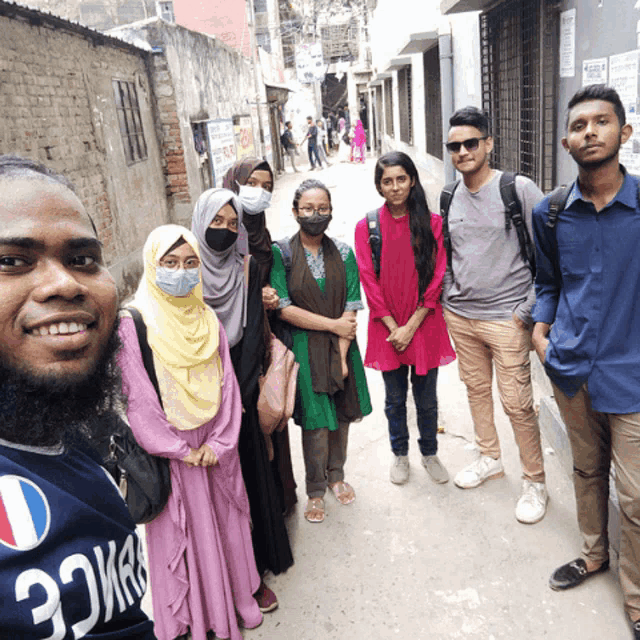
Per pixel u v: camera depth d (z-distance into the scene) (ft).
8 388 2.29
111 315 2.56
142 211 24.61
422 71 29.71
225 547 7.11
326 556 8.60
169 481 6.46
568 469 9.72
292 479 9.29
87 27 19.48
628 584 6.70
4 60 15.10
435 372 9.66
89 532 2.53
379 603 7.69
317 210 8.27
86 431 2.78
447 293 9.23
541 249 6.95
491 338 8.73
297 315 8.48
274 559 8.08
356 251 9.30
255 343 7.56
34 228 2.25
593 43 9.34
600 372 6.23
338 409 9.28
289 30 93.30
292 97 92.07
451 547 8.55
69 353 2.34
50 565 2.29
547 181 11.61
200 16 50.01
